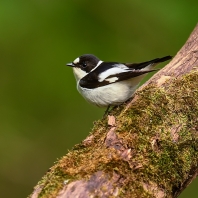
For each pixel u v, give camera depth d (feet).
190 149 19.60
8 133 46.37
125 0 47.03
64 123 47.06
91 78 25.16
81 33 46.98
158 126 19.77
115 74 24.29
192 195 39.45
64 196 16.81
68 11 47.24
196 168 19.94
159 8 46.32
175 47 46.03
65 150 46.26
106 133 20.04
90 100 25.80
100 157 18.28
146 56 46.44
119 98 24.64
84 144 19.85
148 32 47.11
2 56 46.70
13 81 47.44
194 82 22.04
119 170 17.63
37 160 45.88
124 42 47.03
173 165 18.71
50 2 47.32
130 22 47.24
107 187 17.16
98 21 47.47
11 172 45.44
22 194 45.11
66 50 46.29
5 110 46.96
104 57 46.29
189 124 20.27
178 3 46.19
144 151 18.63
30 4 46.91
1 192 44.78
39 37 46.47
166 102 20.86
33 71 46.91
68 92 47.03
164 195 17.95
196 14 45.52
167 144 19.03
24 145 46.29
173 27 45.85
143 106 20.71
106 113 25.82
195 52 24.49
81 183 17.20
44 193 17.10
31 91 47.24
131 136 19.26
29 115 47.32
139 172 17.83
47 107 47.37
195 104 20.97
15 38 46.19
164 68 24.21
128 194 17.21
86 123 46.78
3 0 46.01
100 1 47.39
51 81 46.91
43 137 46.78
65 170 18.02
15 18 45.85
